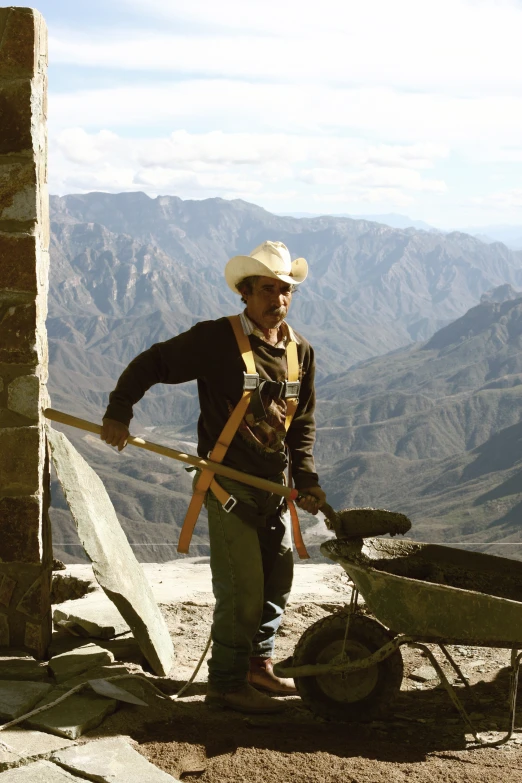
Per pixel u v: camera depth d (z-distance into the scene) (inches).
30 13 166.7
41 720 140.9
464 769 132.5
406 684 179.3
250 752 137.1
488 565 177.2
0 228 169.6
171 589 258.2
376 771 130.8
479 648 205.3
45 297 182.5
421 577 175.0
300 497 157.9
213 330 152.9
